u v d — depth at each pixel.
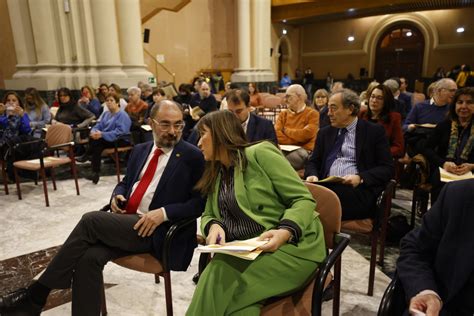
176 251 1.73
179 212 1.73
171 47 11.65
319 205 1.57
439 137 2.73
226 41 12.71
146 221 1.67
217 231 1.45
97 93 6.52
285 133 3.49
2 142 3.89
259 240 1.31
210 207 1.58
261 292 1.25
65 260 1.59
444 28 14.77
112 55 6.97
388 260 2.44
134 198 1.87
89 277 1.58
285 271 1.29
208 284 1.28
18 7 6.84
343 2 12.01
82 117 5.37
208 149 1.52
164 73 11.56
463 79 11.19
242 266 1.29
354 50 16.62
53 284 1.59
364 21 16.12
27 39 6.96
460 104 2.51
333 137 2.39
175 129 1.83
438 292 1.06
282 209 1.47
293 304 1.30
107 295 2.10
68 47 6.89
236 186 1.46
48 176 4.69
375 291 2.09
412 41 15.53
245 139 1.55
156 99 5.72
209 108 5.92
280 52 17.17
